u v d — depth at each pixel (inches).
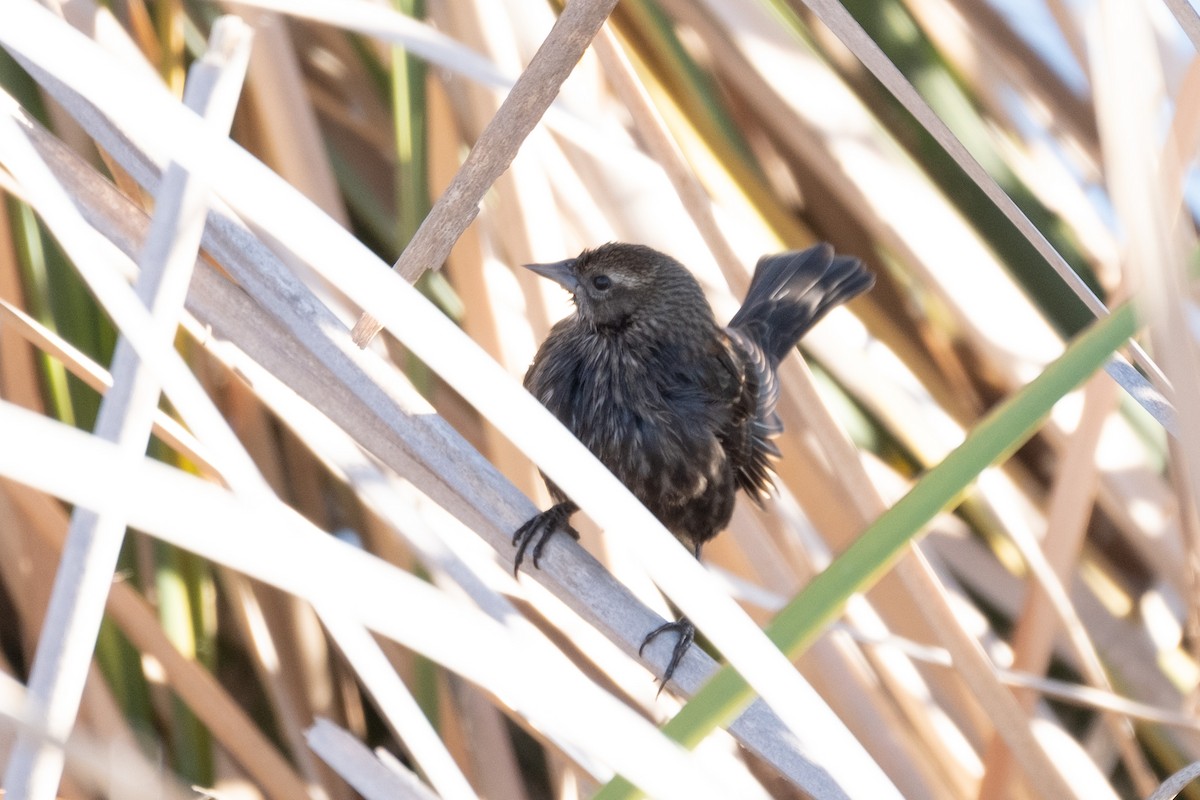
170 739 259.9
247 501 244.4
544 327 260.7
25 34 205.9
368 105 264.5
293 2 256.1
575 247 261.6
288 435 262.2
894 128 265.0
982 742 260.5
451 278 262.7
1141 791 260.1
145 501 184.7
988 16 265.9
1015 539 258.7
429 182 261.4
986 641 261.9
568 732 202.7
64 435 181.0
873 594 261.4
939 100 264.5
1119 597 265.1
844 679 259.9
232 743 258.4
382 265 218.2
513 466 260.2
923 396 263.9
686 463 259.3
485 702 259.8
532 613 261.0
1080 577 264.2
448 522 257.0
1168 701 263.4
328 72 264.8
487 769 259.4
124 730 257.8
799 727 215.9
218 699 258.4
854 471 258.1
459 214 252.1
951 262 262.7
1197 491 218.1
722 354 259.9
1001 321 262.7
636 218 262.2
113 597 257.9
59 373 258.7
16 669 260.4
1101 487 262.8
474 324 260.4
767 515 261.9
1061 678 264.2
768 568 261.0
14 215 258.5
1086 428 259.6
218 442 250.5
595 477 219.0
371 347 259.0
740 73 263.6
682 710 246.1
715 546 261.7
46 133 254.4
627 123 263.1
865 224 263.4
